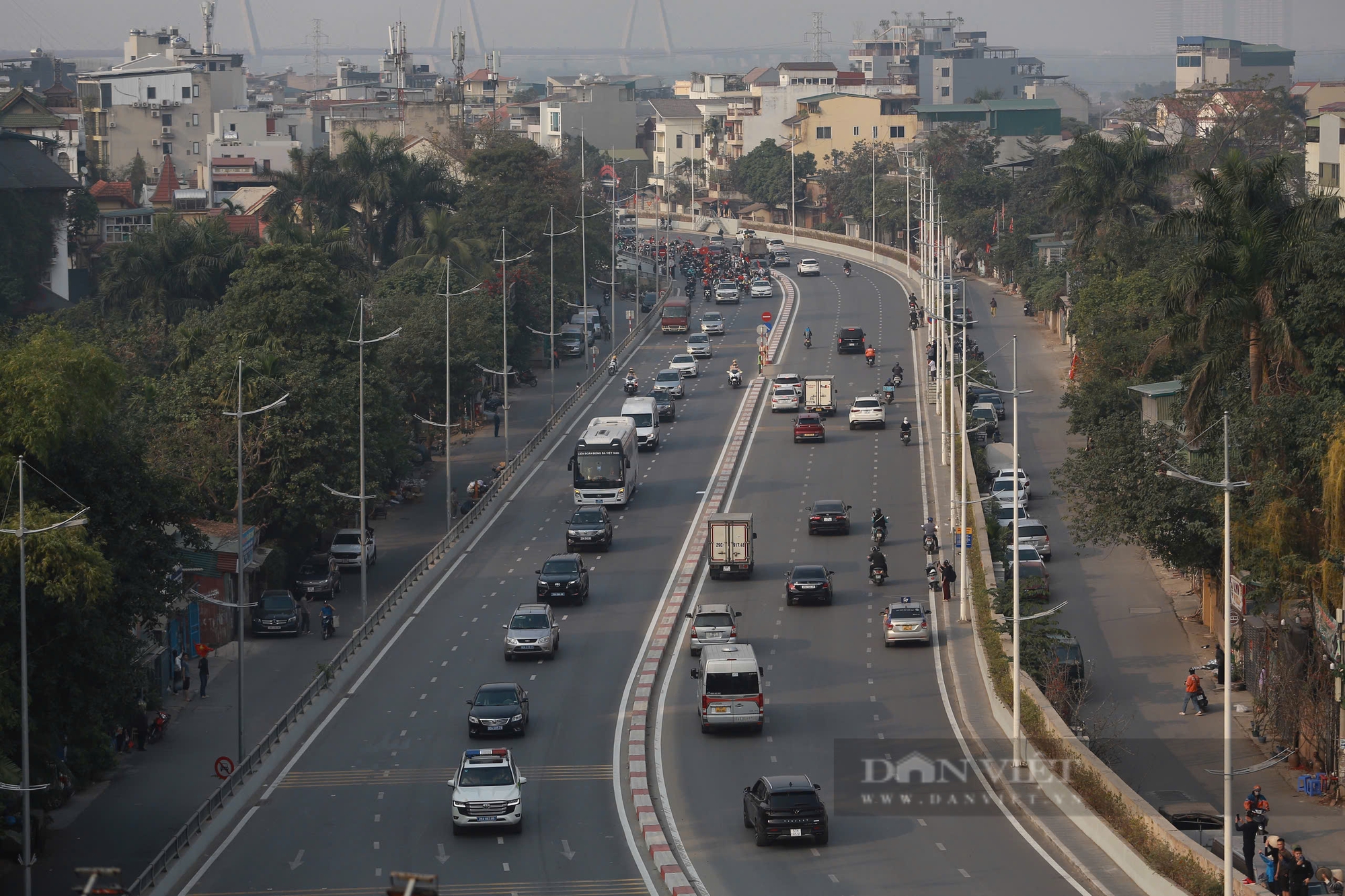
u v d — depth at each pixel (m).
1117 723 105.00
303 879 81.06
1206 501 118.12
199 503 137.50
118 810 94.38
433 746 103.69
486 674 119.50
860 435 199.12
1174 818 86.75
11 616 83.50
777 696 112.88
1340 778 95.12
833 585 140.50
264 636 133.88
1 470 84.75
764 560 149.12
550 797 93.75
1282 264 115.88
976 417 198.75
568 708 110.94
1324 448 105.88
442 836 87.50
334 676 117.62
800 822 84.00
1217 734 107.56
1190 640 127.12
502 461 196.25
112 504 92.81
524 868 82.31
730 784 95.25
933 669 118.12
